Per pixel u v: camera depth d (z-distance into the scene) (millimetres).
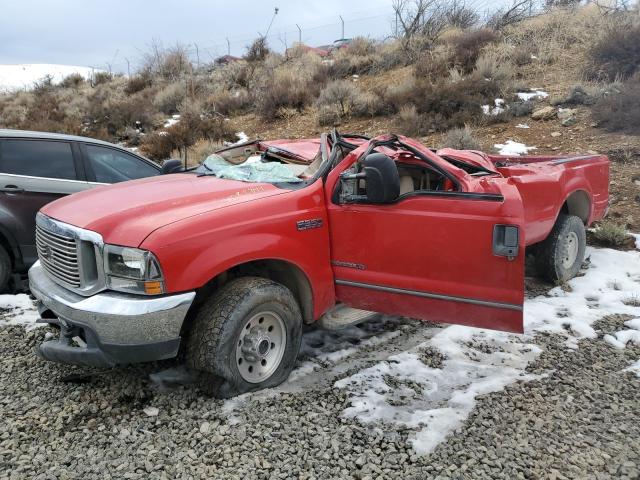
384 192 3828
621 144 9453
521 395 3764
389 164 3838
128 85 23156
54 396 3760
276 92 15977
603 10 15344
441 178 4723
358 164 4160
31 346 4531
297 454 3129
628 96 10258
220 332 3523
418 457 3102
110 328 3287
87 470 2979
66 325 3605
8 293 5797
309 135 13805
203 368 3580
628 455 3119
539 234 5414
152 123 16938
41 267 4172
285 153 5059
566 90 12344
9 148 5805
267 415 3506
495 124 11586
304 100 15805
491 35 15805
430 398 3756
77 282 3594
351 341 4703
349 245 4102
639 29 12516
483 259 3602
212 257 3482
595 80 12312
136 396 3760
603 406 3639
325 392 3820
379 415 3525
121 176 6637
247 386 3748
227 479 2914
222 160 5340
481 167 5062
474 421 3449
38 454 3113
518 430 3354
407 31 18406
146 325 3289
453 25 18297
